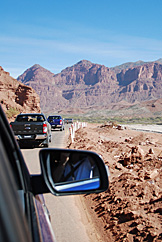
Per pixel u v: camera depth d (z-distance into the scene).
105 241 4.54
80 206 6.36
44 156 2.37
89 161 2.53
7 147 1.75
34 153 13.95
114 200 6.19
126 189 6.71
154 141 21.53
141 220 4.96
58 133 30.56
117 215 5.49
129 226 4.94
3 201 0.71
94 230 5.00
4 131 1.66
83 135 25.14
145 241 4.32
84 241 4.49
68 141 20.69
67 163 2.43
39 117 16.84
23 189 1.93
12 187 0.77
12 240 0.66
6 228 0.67
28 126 15.24
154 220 4.95
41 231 1.66
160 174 8.29
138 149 11.26
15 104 66.75
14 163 1.86
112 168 9.89
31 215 1.71
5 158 0.81
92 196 7.13
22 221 0.74
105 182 2.54
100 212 5.92
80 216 5.69
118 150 15.72
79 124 39.72
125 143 19.16
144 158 11.45
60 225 5.14
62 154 2.42
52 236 1.90
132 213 5.21
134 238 4.50
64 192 2.33
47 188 2.29
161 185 7.30
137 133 31.72
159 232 4.45
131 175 7.98
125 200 6.02
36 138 15.29
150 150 12.83
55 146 17.17
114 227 5.02
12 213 0.71
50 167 2.36
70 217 5.60
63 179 2.38
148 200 5.96
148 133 30.56
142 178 8.05
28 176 2.22
